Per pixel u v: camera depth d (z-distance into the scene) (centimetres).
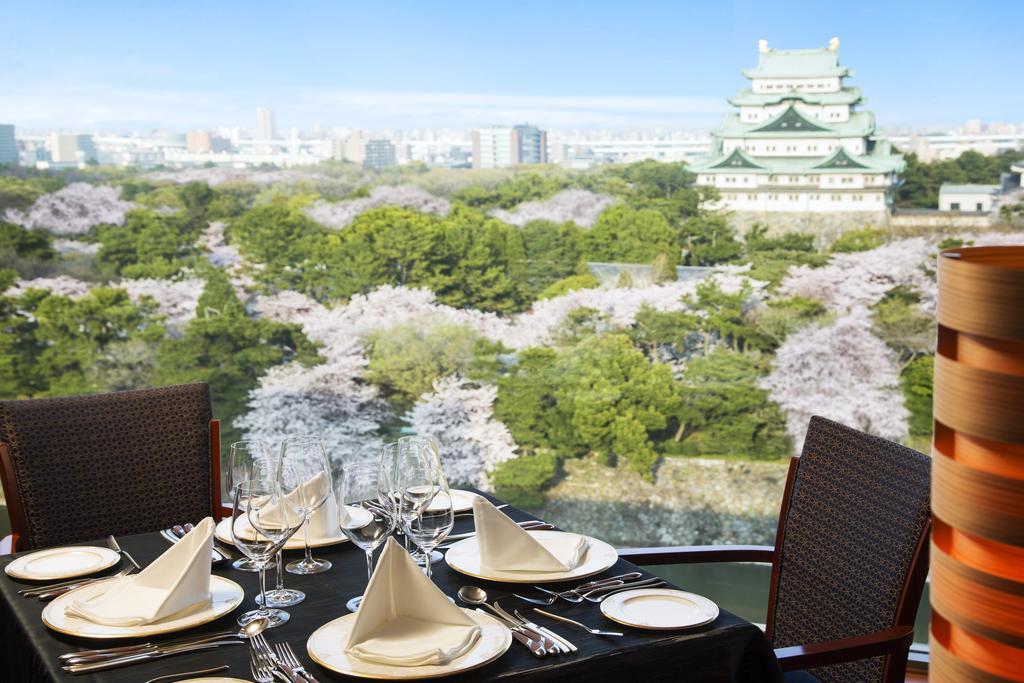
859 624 170
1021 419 63
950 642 71
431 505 139
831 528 180
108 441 222
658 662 124
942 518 68
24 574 155
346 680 114
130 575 154
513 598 141
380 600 123
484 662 116
